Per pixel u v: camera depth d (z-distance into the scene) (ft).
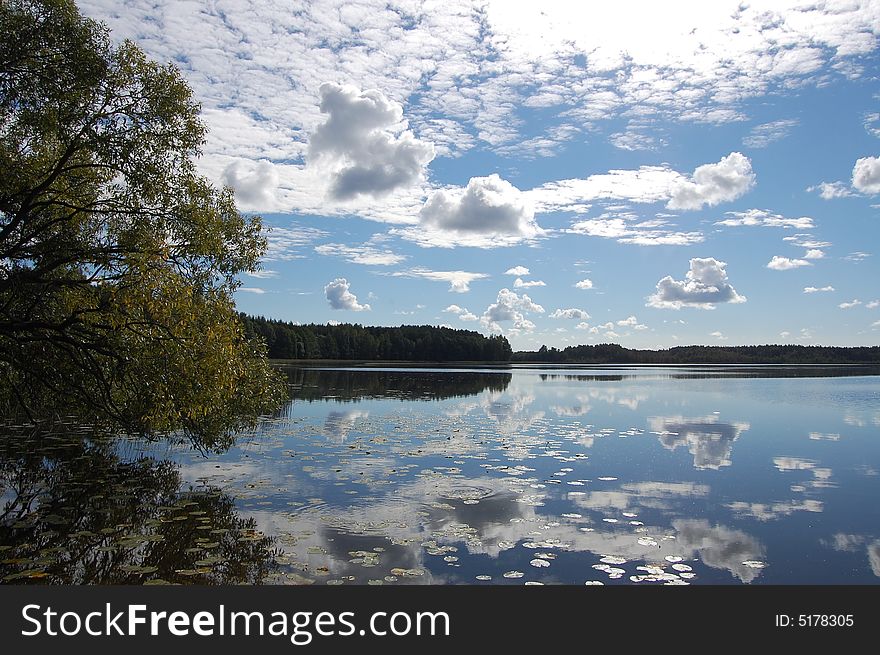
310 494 37.47
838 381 171.53
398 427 66.74
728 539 30.01
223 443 45.88
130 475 41.98
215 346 36.58
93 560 26.30
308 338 347.97
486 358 408.67
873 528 31.91
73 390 41.47
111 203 36.88
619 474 44.09
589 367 354.95
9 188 35.06
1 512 32.94
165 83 36.24
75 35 33.53
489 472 44.19
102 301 35.96
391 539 29.40
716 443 58.49
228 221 42.70
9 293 36.24
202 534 29.73
